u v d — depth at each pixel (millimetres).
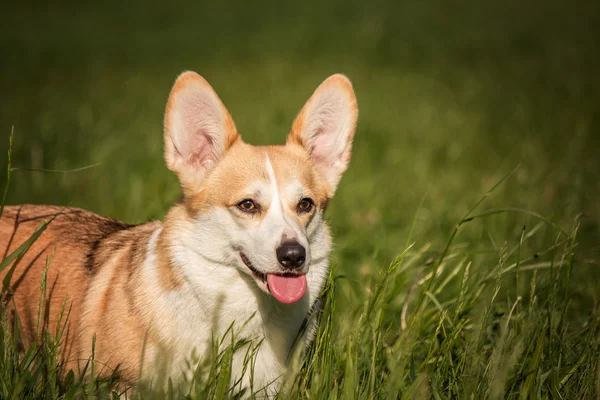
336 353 3719
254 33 23328
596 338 3988
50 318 4008
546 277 4590
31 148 7816
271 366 3781
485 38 21484
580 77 15375
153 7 29969
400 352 3574
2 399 3203
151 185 6875
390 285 4258
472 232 6043
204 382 3496
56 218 4395
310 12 27359
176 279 3633
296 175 3848
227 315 3688
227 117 3963
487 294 4223
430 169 8711
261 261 3516
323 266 3961
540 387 3414
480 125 11156
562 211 6391
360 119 11172
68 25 25234
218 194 3740
